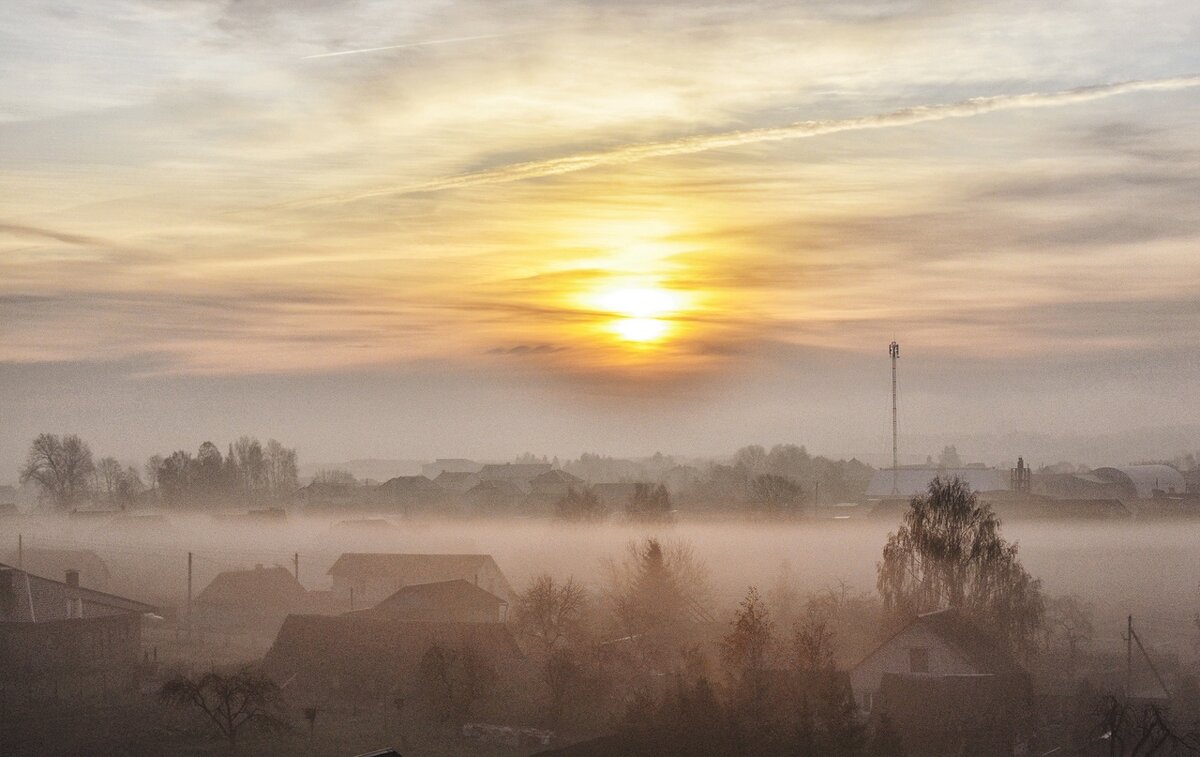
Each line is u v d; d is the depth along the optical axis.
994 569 83.31
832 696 57.38
